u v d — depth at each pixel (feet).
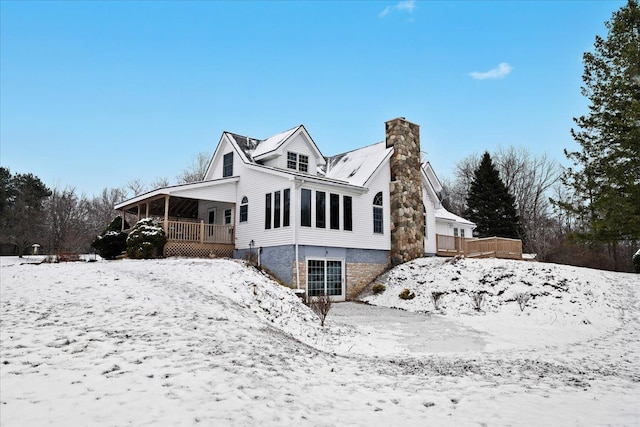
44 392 13.97
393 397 16.99
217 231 63.87
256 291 37.65
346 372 20.81
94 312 25.26
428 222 77.71
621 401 17.28
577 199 54.24
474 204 132.67
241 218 65.31
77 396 13.83
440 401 16.70
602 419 14.78
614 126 51.75
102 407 13.14
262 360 19.90
